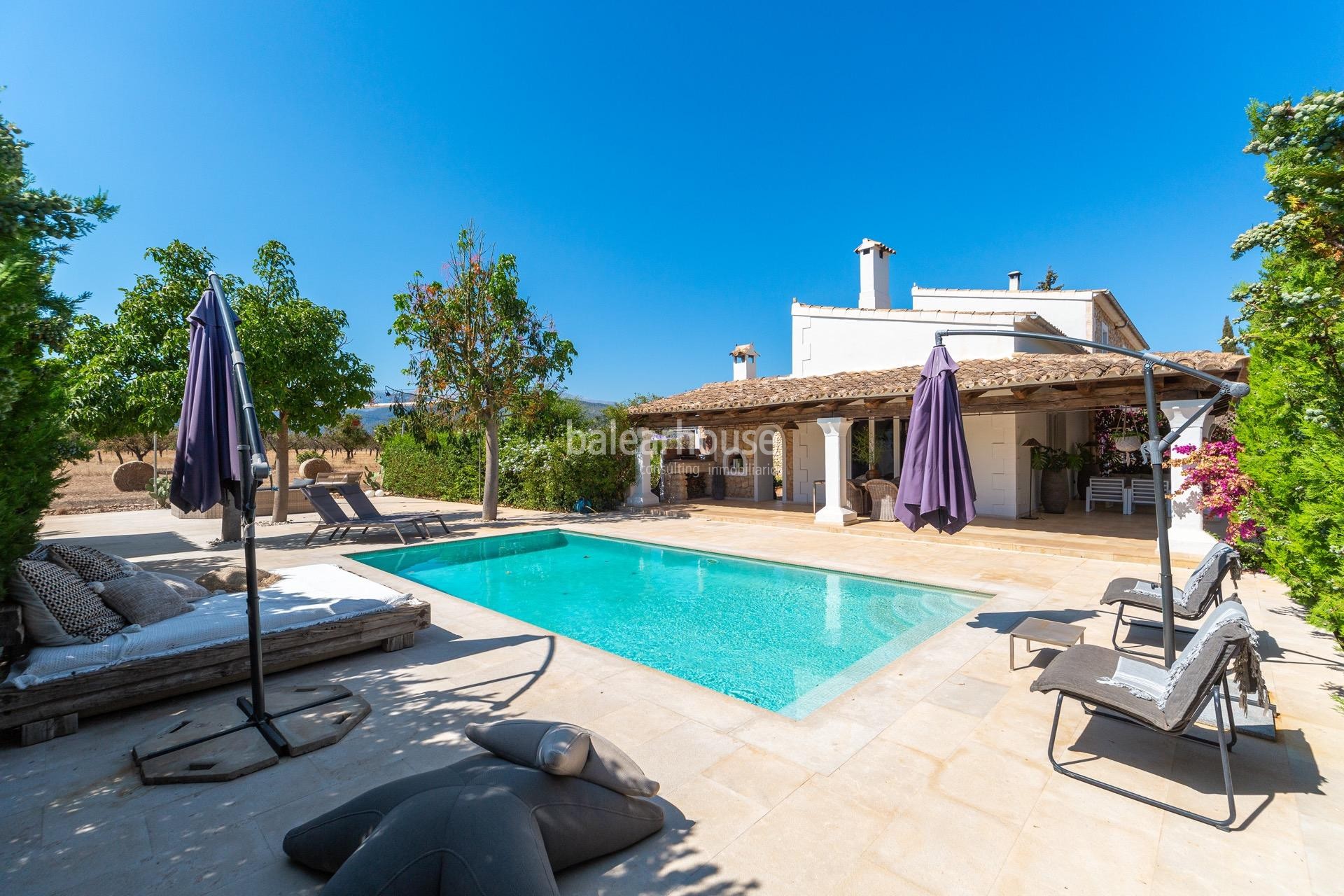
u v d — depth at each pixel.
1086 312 17.22
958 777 3.32
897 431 15.09
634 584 9.43
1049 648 5.48
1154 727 3.01
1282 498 4.92
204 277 11.95
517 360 14.65
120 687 4.10
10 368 3.61
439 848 2.04
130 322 11.02
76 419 10.32
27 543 4.53
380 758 3.61
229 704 4.27
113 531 14.03
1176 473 9.21
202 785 3.31
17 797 3.20
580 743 2.55
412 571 10.40
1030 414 13.96
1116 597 5.44
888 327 16.02
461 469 19.84
